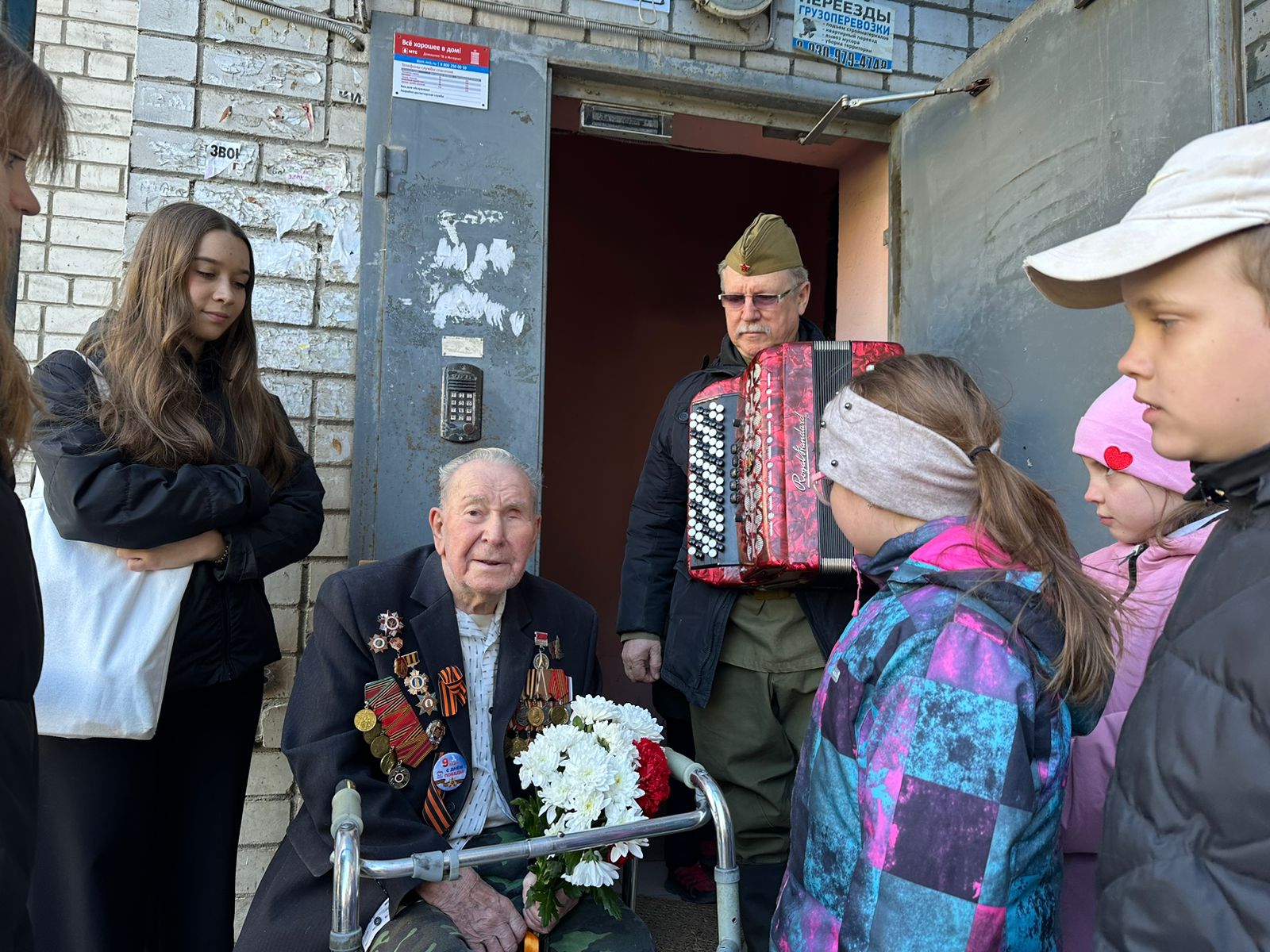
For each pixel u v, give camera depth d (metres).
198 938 1.83
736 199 5.09
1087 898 1.35
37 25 3.87
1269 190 0.69
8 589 0.83
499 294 2.58
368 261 2.51
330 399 2.51
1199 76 1.87
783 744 2.28
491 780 1.73
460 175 2.56
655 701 2.72
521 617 1.84
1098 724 1.35
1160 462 1.42
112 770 1.70
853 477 1.18
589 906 1.67
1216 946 0.63
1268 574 0.68
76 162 3.90
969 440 1.16
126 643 1.69
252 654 1.91
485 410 2.56
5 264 0.90
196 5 2.43
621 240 4.98
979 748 0.94
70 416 1.73
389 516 2.48
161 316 1.83
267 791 2.41
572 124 3.01
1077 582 1.08
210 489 1.77
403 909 1.55
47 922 1.65
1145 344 0.78
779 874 2.22
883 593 1.16
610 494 4.88
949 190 2.70
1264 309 0.70
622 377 4.94
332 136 2.52
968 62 2.64
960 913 0.91
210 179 2.43
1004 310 2.44
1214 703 0.68
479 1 2.58
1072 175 2.21
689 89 2.79
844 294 3.34
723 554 2.22
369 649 1.69
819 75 2.86
